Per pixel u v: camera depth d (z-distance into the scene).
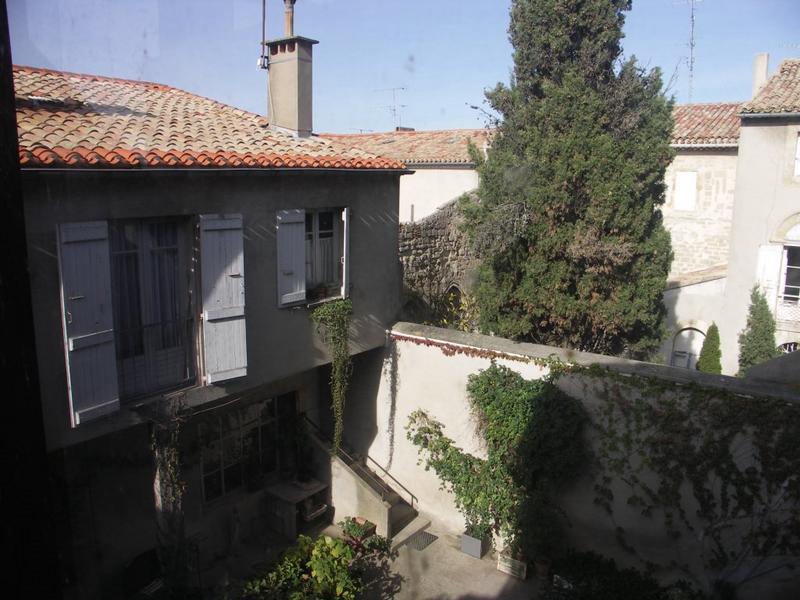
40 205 5.88
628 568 8.45
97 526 7.53
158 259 7.36
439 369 10.03
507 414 8.97
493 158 10.38
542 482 8.90
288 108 9.95
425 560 9.34
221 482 9.62
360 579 8.66
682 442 7.87
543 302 9.95
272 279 8.62
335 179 9.34
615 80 10.03
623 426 8.30
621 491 8.40
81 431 6.49
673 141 18.05
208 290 7.62
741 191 15.58
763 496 7.40
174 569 7.67
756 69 18.91
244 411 9.88
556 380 8.80
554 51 10.02
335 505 10.33
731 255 15.88
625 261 9.68
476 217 10.34
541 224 9.76
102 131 7.17
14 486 2.86
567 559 8.84
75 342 6.20
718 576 7.77
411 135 20.38
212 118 9.57
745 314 15.86
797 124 14.75
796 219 15.02
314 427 10.94
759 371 8.23
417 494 10.54
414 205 18.08
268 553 9.45
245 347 8.09
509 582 8.87
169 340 7.57
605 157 9.37
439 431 10.12
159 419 7.30
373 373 10.93
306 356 9.27
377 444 11.03
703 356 16.09
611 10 9.76
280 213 8.53
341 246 9.76
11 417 2.83
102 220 6.48
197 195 7.47
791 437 7.17
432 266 12.80
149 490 8.20
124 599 7.79
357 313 10.12
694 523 7.91
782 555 7.33
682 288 16.70
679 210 18.77
